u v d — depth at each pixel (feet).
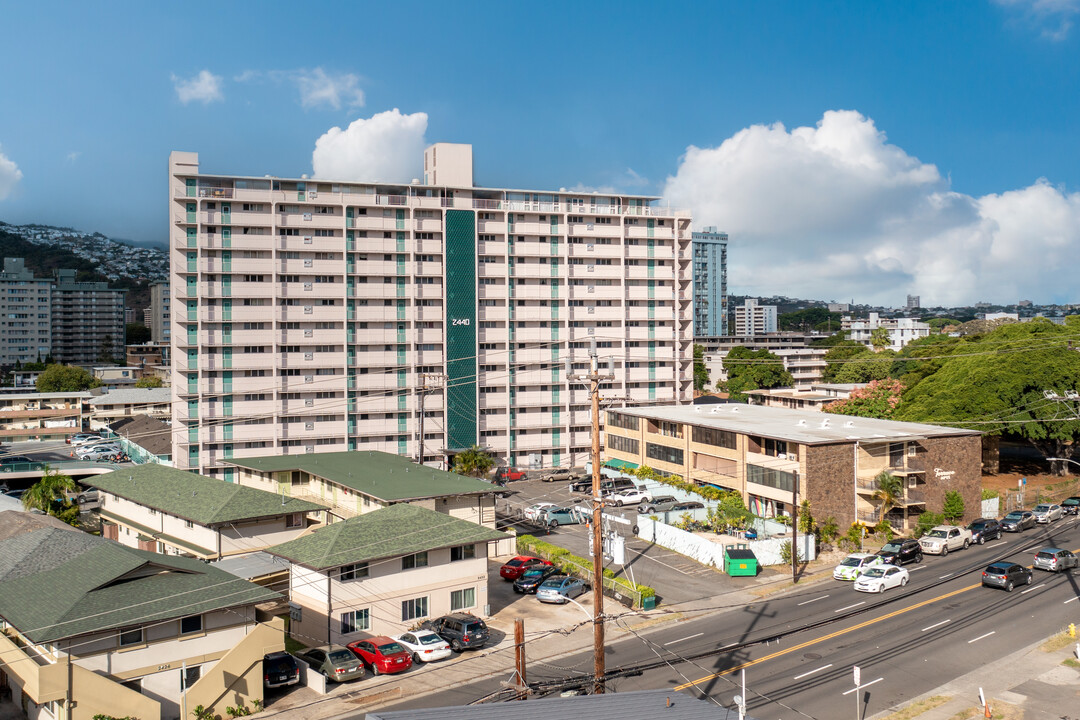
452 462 331.57
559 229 348.38
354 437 325.42
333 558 138.31
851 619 149.07
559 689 115.75
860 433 225.76
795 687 117.70
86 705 101.19
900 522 216.33
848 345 655.35
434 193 338.34
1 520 182.70
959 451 225.56
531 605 164.25
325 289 319.47
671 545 205.77
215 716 111.14
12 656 108.78
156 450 328.49
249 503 178.70
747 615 153.38
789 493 213.87
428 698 117.50
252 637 115.24
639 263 363.76
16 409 441.27
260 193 311.47
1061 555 180.86
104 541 133.18
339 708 114.93
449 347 330.34
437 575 150.92
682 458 267.59
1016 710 109.81
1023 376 279.08
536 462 345.72
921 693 115.65
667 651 134.21
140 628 110.52
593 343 104.99
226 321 309.63
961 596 162.30
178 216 304.09
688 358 372.38
